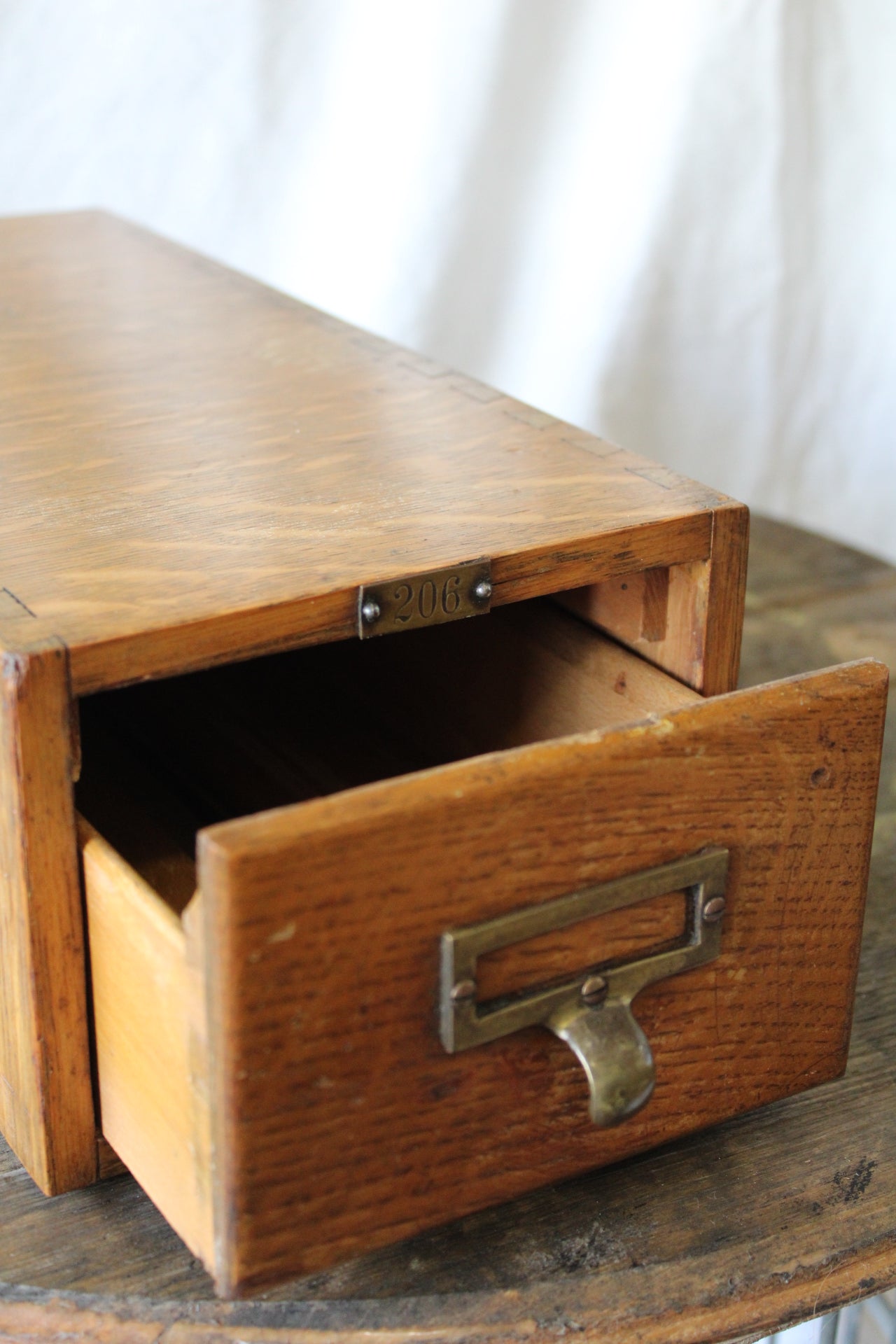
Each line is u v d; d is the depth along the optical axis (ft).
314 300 5.86
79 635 2.07
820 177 5.63
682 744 2.01
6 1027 2.29
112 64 5.48
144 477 2.67
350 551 2.38
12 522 2.46
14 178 5.59
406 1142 1.98
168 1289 2.20
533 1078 2.07
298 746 3.32
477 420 3.04
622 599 2.79
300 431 2.93
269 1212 1.88
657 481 2.72
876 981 2.90
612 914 2.05
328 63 5.55
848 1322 2.94
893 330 5.79
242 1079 1.80
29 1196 2.38
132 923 2.00
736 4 5.37
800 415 5.96
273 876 1.73
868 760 2.21
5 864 2.14
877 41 5.44
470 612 2.39
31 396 3.07
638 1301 2.19
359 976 1.85
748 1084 2.31
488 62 5.47
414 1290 2.19
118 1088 2.18
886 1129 2.53
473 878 1.89
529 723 3.01
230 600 2.19
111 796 3.09
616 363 5.81
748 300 5.77
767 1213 2.35
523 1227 2.31
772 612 4.28
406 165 5.61
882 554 6.13
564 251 5.72
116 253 4.22
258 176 5.69
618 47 5.49
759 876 2.17
